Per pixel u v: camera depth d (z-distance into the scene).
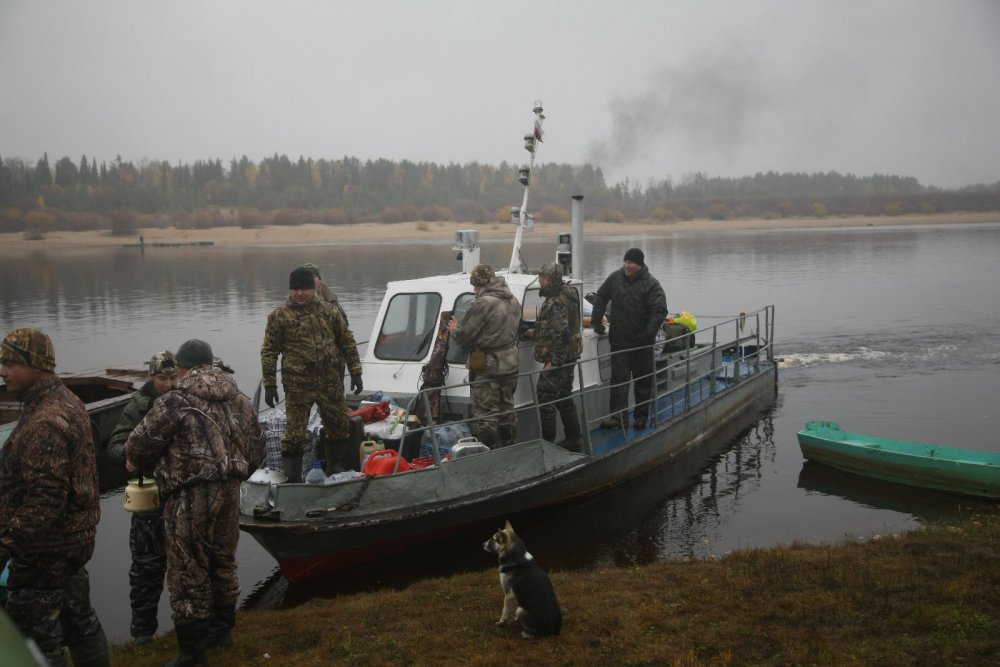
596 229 137.38
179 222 139.00
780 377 17.91
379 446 7.64
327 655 5.00
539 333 8.45
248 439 4.88
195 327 27.59
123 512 10.37
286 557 7.07
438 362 8.38
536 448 8.38
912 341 22.33
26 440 3.81
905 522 8.97
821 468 11.23
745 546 8.35
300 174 177.12
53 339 25.59
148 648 5.30
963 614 5.13
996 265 47.41
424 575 7.70
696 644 4.86
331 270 50.16
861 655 4.56
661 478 10.83
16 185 165.00
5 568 5.16
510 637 5.11
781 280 40.97
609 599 5.77
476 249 10.00
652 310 9.95
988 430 13.15
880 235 92.25
